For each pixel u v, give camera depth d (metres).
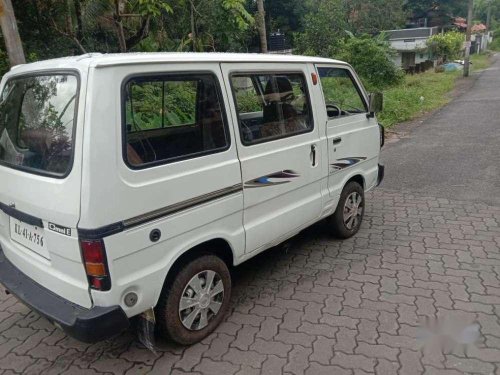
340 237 4.44
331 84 3.99
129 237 2.37
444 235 4.47
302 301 3.39
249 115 3.11
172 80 2.62
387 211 5.25
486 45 53.38
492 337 2.85
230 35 11.05
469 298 3.30
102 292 2.33
